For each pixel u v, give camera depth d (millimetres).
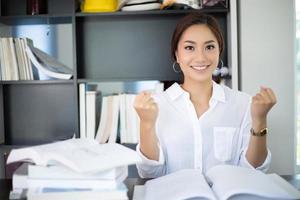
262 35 1456
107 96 1666
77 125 1644
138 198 662
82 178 598
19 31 1828
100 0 1582
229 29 1559
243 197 637
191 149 1098
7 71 1647
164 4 1570
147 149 930
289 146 1484
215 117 1119
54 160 597
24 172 638
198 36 1025
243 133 1119
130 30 1806
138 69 1817
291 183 759
